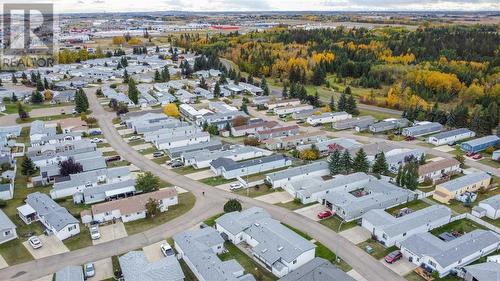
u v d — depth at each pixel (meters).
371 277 60.38
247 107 162.88
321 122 142.00
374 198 80.75
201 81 194.50
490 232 68.56
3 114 148.88
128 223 75.69
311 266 58.66
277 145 115.75
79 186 87.94
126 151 112.94
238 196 86.50
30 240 68.19
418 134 128.12
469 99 170.88
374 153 107.00
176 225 74.88
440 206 77.50
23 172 96.38
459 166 101.62
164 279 56.09
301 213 79.25
